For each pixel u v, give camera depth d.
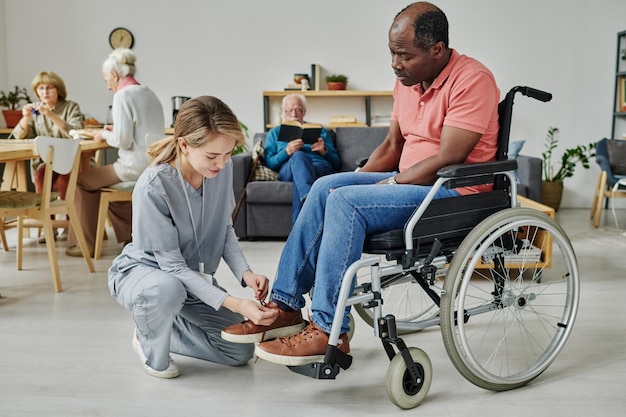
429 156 1.89
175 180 1.69
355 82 5.74
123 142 3.52
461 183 1.68
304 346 1.60
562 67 5.66
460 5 5.62
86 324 2.36
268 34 5.70
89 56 5.69
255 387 1.78
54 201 3.09
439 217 1.69
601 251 3.77
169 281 1.69
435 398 1.71
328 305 1.61
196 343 1.93
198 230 1.78
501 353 2.05
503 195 1.83
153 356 1.81
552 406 1.66
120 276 1.79
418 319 2.40
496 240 1.78
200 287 1.69
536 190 4.22
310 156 4.27
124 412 1.62
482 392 1.75
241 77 5.74
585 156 5.49
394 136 2.11
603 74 5.66
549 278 3.08
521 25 5.63
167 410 1.63
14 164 3.89
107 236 4.17
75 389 1.76
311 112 5.80
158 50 5.70
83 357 2.02
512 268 3.05
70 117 4.14
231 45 5.71
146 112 3.57
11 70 5.70
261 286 1.79
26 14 5.65
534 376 1.80
